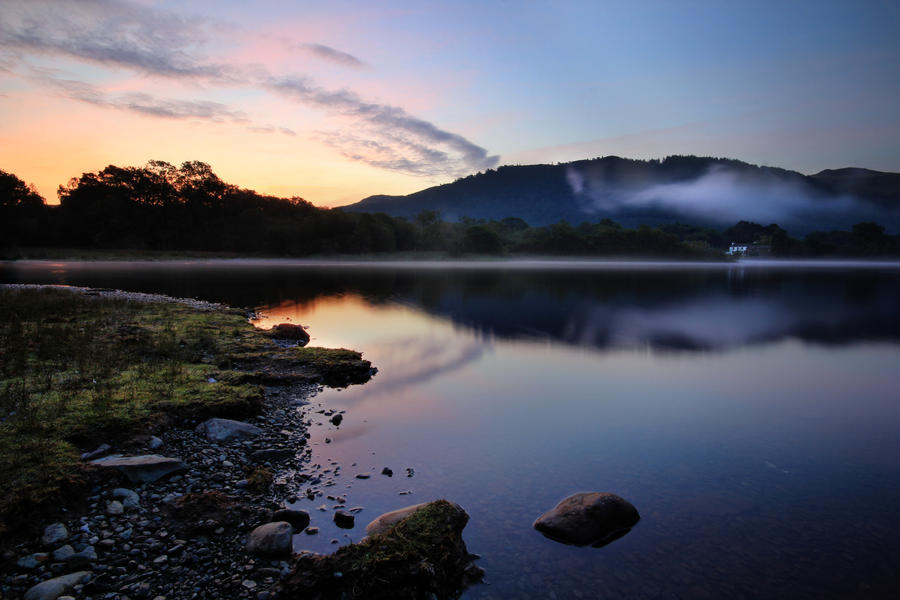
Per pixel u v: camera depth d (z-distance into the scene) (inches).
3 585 157.3
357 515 219.9
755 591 176.1
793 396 432.1
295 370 471.2
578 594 172.9
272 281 1831.9
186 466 252.1
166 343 509.4
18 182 3772.1
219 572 173.5
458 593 171.8
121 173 4237.2
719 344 678.5
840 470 283.1
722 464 289.4
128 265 2962.6
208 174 4650.6
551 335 733.3
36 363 405.7
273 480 253.3
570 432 337.1
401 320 880.3
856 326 856.9
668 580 181.6
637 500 243.8
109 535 188.7
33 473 213.2
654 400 416.8
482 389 444.1
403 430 335.6
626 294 1456.7
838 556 198.7
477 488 252.2
